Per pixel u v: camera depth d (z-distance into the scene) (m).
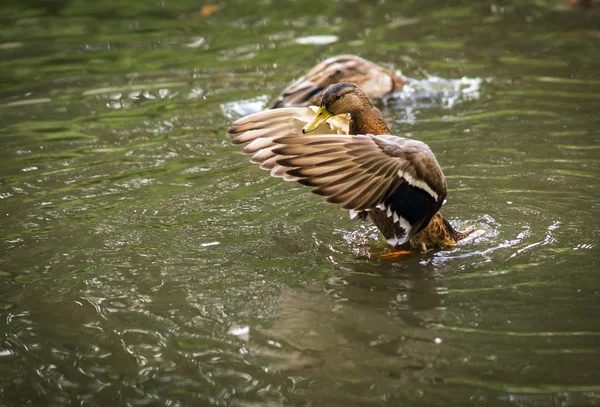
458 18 18.52
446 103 13.50
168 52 17.05
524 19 18.06
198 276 8.28
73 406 6.29
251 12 19.97
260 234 9.20
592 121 12.24
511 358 6.70
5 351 7.05
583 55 15.40
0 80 15.57
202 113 13.51
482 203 9.78
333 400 6.24
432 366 6.63
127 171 11.23
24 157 11.84
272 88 14.58
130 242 9.08
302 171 7.57
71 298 7.92
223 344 7.06
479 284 7.96
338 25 18.55
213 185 10.64
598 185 10.11
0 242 9.16
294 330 7.23
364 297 7.79
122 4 20.97
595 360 6.62
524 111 12.85
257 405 6.21
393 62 15.70
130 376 6.65
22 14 20.28
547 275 8.07
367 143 7.80
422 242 8.69
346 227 9.38
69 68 16.20
